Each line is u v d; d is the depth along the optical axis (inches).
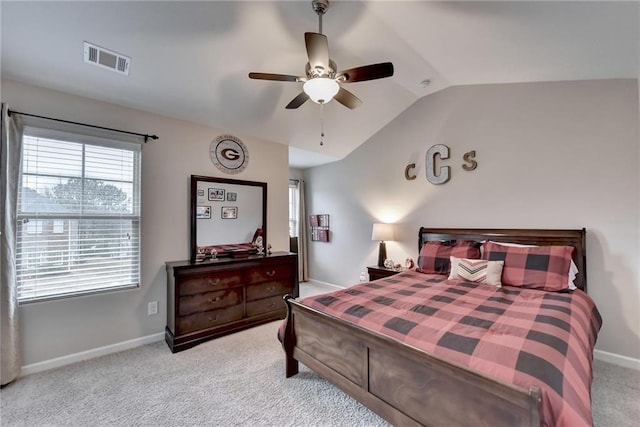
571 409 42.4
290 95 123.3
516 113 120.2
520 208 118.8
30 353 91.6
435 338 59.0
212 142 134.2
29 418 71.0
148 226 115.5
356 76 78.4
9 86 89.9
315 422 69.7
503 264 104.9
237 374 91.2
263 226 149.9
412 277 118.3
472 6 71.6
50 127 95.7
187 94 110.9
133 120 113.1
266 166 153.6
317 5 77.5
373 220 175.5
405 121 157.2
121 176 110.2
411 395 57.6
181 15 80.0
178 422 69.9
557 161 110.7
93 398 78.9
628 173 97.6
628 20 67.9
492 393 45.8
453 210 138.2
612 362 98.3
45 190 95.3
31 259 92.7
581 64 93.6
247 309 128.3
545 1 64.2
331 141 168.9
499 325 64.2
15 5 70.9
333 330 74.8
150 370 93.6
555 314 70.9
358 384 68.1
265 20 85.3
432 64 111.8
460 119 135.6
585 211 104.8
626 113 98.3
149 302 115.1
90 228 103.5
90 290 103.3
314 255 219.9
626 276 97.3
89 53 86.3
